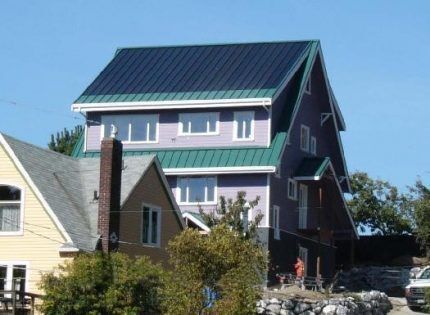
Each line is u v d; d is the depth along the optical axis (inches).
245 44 2706.7
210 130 2508.6
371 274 2645.2
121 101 2541.8
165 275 1617.9
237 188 2449.6
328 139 2837.1
